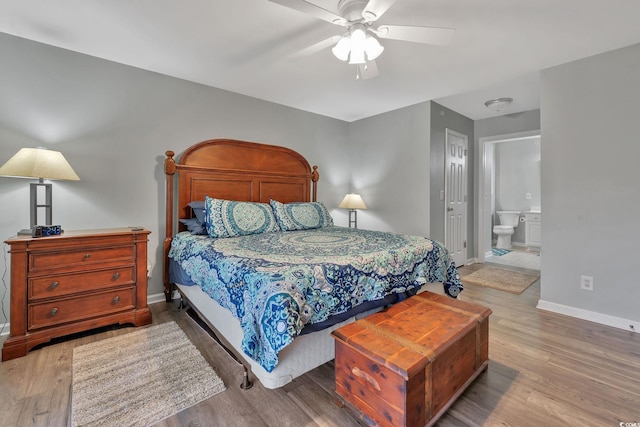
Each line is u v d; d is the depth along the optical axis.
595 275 2.50
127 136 2.73
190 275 2.29
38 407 1.46
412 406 1.21
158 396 1.54
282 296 1.29
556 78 2.66
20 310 1.92
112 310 2.26
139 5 1.85
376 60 2.58
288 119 3.91
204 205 2.91
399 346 1.33
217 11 1.91
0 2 1.82
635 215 2.31
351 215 4.67
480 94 3.46
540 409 1.47
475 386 1.65
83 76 2.50
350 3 1.61
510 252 5.60
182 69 2.80
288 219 3.17
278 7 1.86
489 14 1.92
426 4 1.82
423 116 3.74
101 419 1.38
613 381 1.69
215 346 2.07
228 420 1.39
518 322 2.49
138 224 2.80
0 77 2.19
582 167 2.54
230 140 3.29
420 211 3.79
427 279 2.20
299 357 1.51
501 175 6.43
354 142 4.65
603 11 1.88
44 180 2.35
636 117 2.29
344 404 1.46
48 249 2.00
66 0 1.80
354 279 1.67
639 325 2.30
